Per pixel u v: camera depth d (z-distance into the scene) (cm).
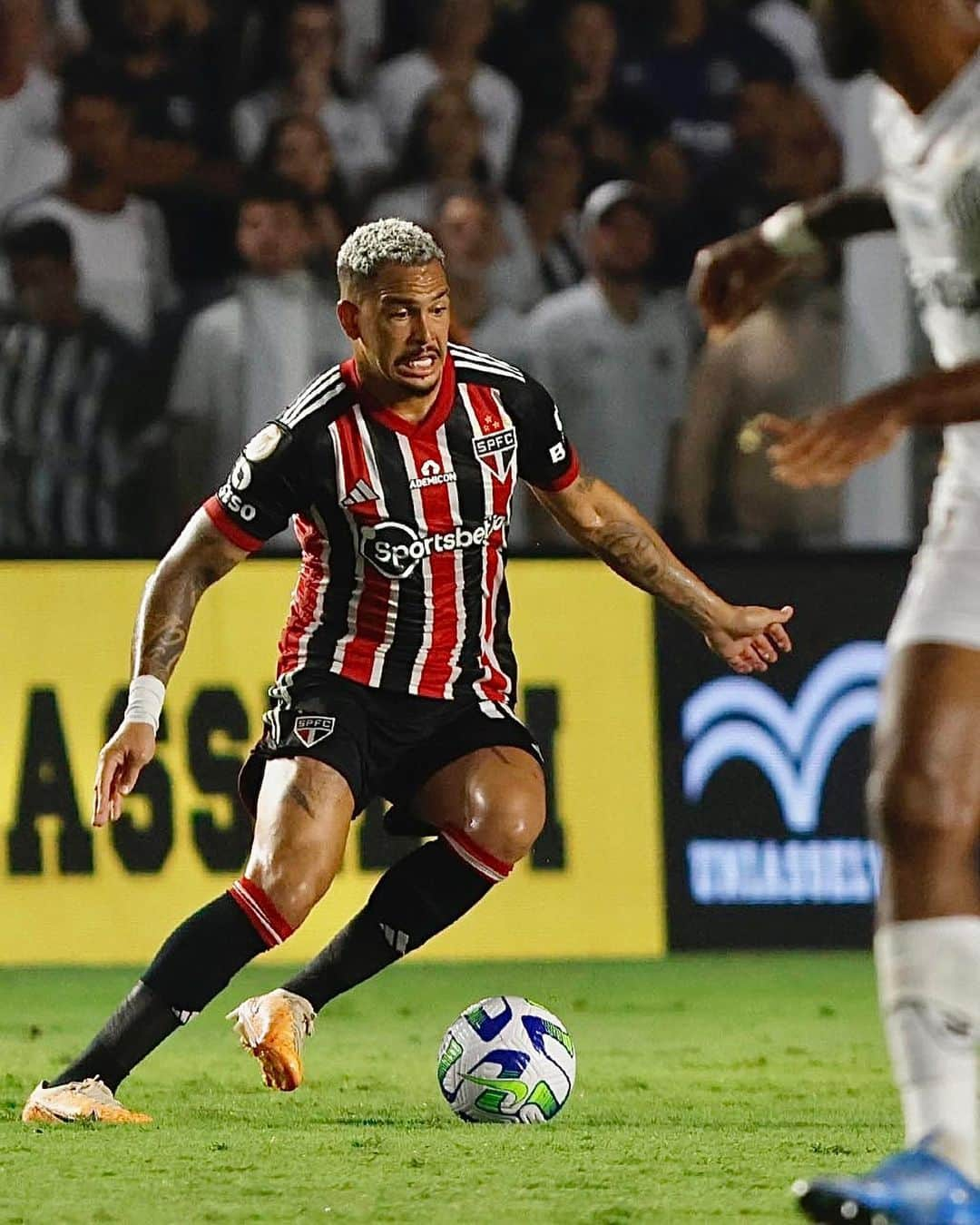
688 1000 2606
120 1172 1397
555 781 3012
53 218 3550
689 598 1769
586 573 3038
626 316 3647
